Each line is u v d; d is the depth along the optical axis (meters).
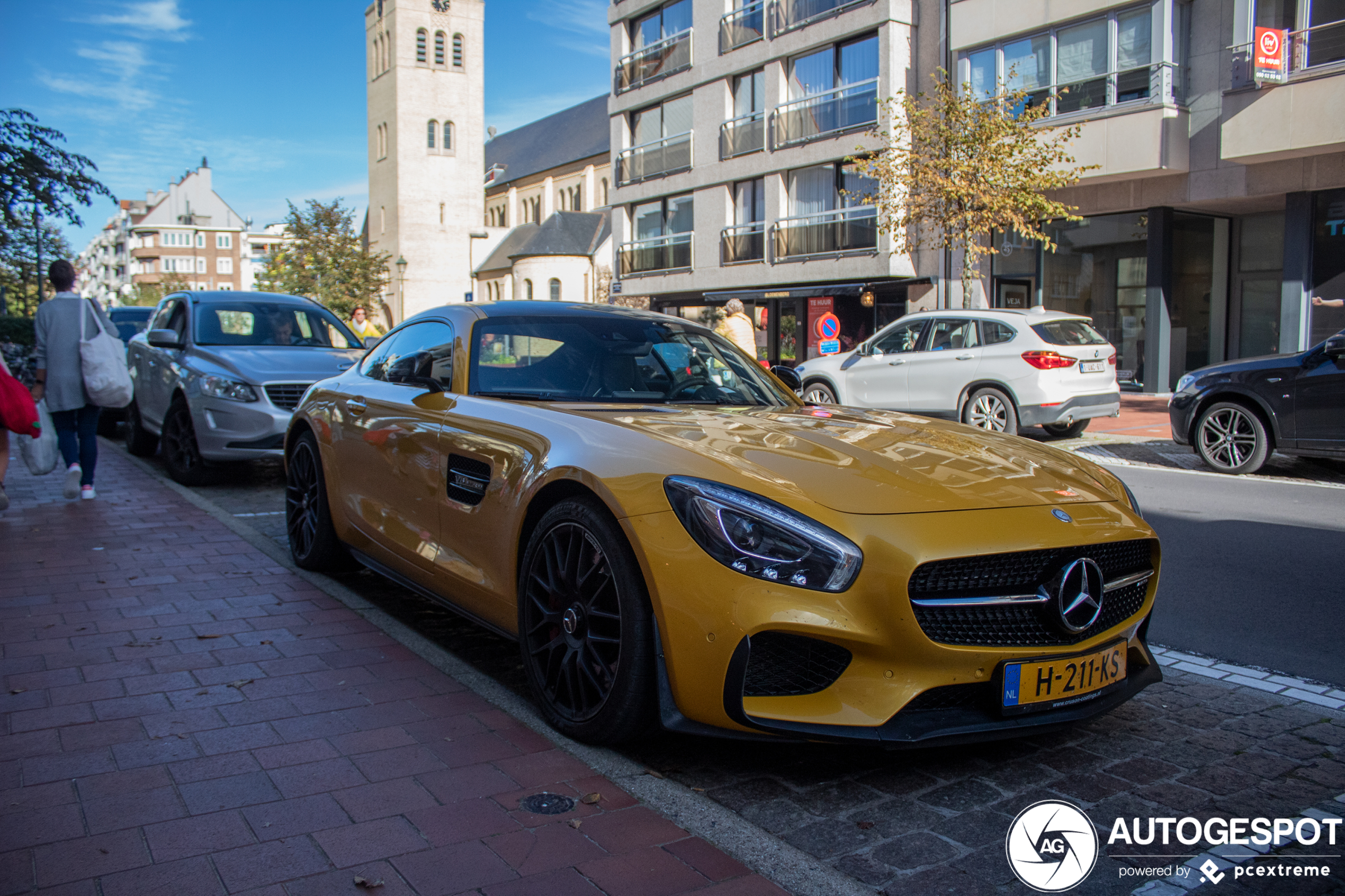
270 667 3.54
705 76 28.66
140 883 2.10
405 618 4.39
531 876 2.16
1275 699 3.51
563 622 3.00
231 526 6.25
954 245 20.55
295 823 2.38
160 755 2.77
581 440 3.09
